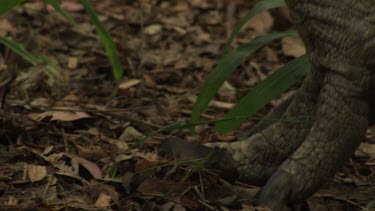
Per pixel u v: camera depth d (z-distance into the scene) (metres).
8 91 5.54
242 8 8.88
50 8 8.20
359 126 4.18
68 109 5.47
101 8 8.69
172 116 5.95
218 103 6.34
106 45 5.01
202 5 9.01
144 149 5.06
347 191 4.80
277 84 4.70
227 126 4.76
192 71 7.17
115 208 4.24
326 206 4.57
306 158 4.22
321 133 4.20
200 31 8.25
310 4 4.13
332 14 4.09
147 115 5.89
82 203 4.19
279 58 7.62
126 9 8.73
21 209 3.92
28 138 4.95
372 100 4.20
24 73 5.93
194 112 4.90
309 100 4.53
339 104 4.14
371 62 4.07
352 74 4.09
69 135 5.11
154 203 4.26
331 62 4.14
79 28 7.89
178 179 4.61
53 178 4.39
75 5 8.51
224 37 8.17
